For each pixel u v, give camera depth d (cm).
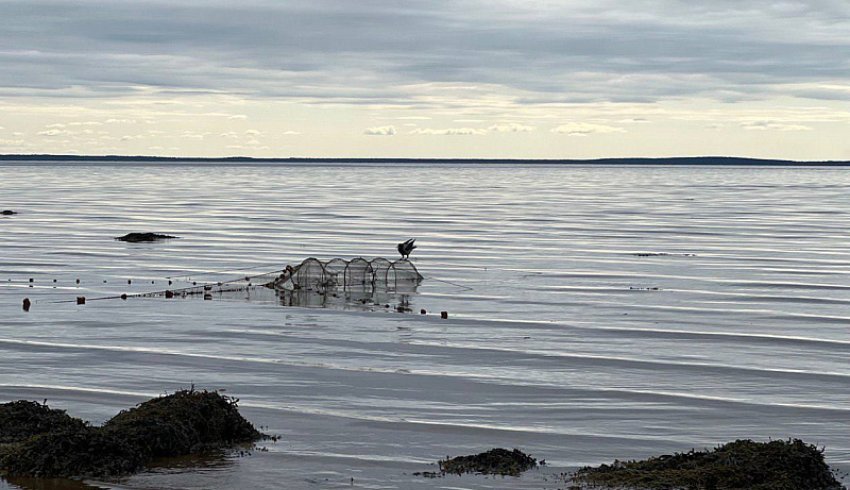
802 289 3872
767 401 2148
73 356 2553
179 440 1712
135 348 2653
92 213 8312
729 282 4075
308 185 15875
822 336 2889
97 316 3158
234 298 3544
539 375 2378
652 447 1817
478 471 1655
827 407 2100
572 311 3325
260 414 2008
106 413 2009
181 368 2423
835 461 1731
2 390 2188
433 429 1919
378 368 2439
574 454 1772
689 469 1583
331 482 1599
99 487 1551
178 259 4875
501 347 2702
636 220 7769
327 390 2216
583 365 2489
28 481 1570
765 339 2842
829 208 9581
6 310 3272
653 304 3488
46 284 3931
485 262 4778
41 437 1652
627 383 2305
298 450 1762
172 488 1551
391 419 1983
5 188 13725
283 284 3884
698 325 3064
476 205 9900
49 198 10919
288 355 2581
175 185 15475
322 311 3272
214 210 8831
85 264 4628
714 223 7456
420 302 3494
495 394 2192
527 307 3403
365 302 3478
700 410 2072
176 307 3338
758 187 16112
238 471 1636
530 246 5584
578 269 4509
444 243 5753
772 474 1538
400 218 7869
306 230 6631
